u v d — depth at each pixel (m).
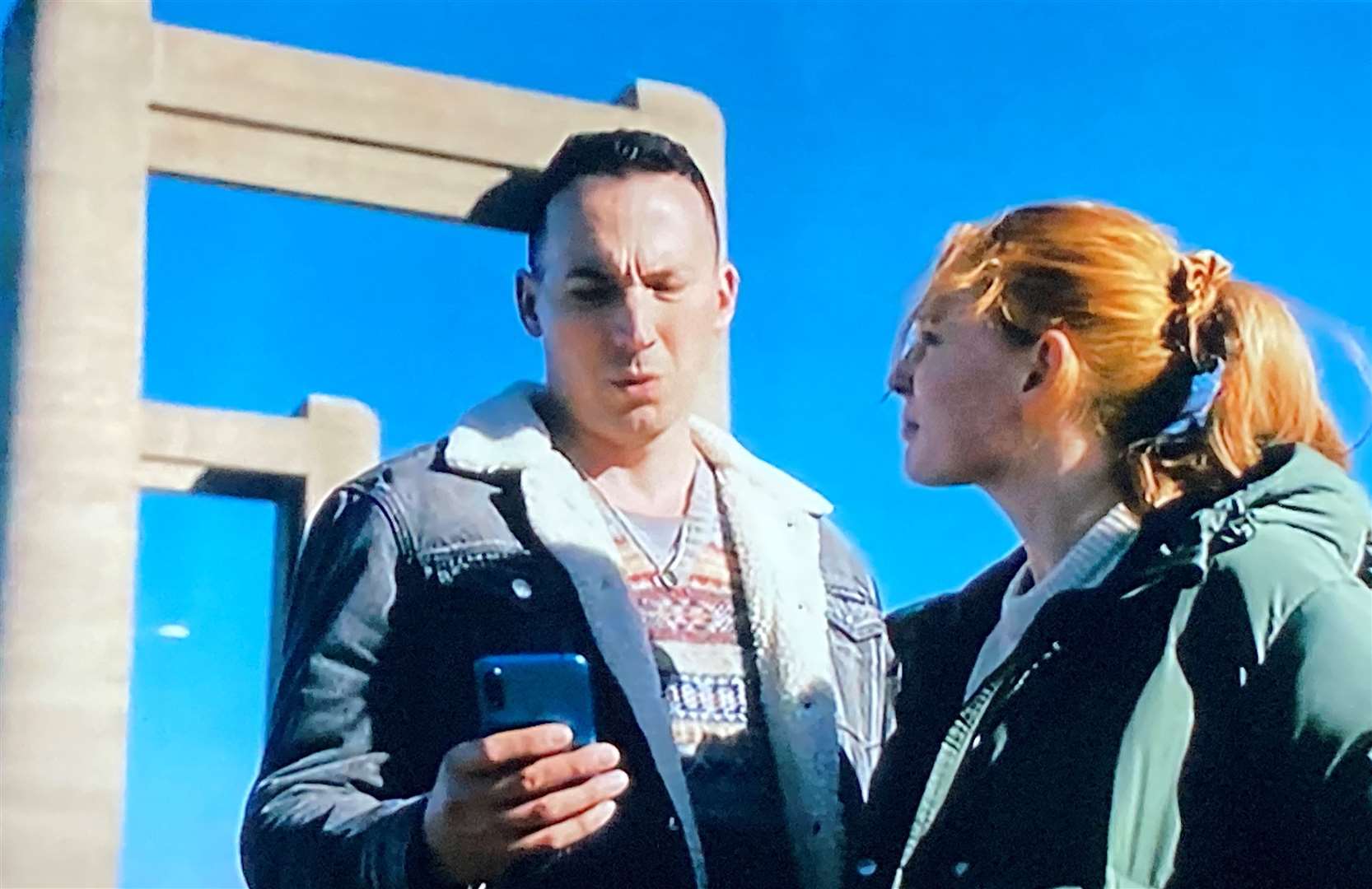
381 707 2.15
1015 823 1.78
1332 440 1.92
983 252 2.03
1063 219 2.00
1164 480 1.89
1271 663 1.73
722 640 2.28
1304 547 1.78
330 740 2.11
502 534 2.22
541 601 2.18
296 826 2.02
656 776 2.12
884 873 1.97
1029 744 1.80
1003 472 2.03
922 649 2.11
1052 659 1.81
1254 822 1.77
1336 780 1.68
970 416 2.02
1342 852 1.68
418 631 2.17
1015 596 2.01
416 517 2.21
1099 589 1.80
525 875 2.09
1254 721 1.74
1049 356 1.96
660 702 2.16
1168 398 1.92
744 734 2.23
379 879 1.90
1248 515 1.81
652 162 2.44
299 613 2.21
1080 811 1.73
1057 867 1.73
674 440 2.41
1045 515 1.98
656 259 2.37
